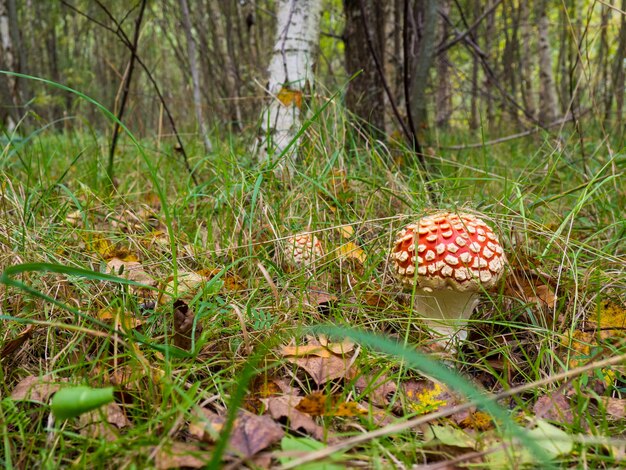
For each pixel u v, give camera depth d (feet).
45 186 1.89
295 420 0.84
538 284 1.30
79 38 7.72
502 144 3.38
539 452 0.63
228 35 4.20
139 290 1.27
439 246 1.05
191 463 0.71
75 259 1.25
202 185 1.68
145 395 0.87
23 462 0.76
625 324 1.16
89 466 0.72
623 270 1.36
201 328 1.06
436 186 1.80
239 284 1.33
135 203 1.99
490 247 1.08
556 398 0.93
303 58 2.13
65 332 1.06
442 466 0.69
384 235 1.45
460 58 5.65
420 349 1.10
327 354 1.03
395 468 0.74
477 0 4.69
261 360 0.99
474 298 1.16
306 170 1.71
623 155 1.79
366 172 1.93
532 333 1.17
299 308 1.13
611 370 1.00
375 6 2.76
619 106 3.12
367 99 2.69
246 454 0.73
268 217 1.55
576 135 2.75
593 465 0.75
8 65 4.68
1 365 0.93
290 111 2.06
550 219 1.82
